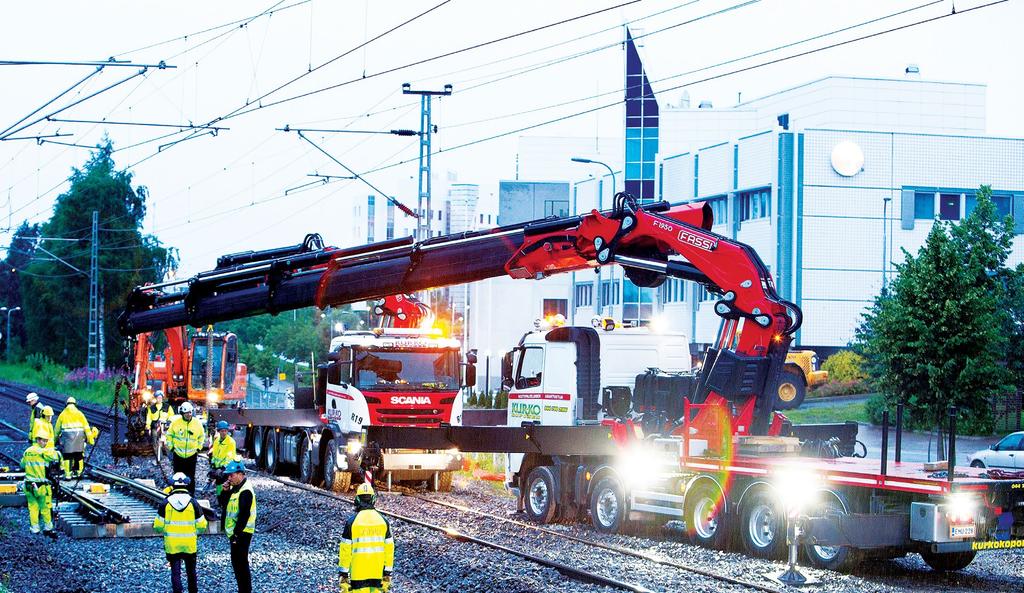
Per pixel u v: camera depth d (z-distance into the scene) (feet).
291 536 64.18
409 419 82.89
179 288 86.94
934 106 223.51
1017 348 137.69
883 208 186.50
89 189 331.57
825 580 49.55
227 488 46.09
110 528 63.77
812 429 61.00
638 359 71.15
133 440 104.99
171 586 49.26
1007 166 189.98
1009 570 55.77
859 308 185.47
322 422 89.30
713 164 197.26
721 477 57.41
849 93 221.05
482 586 48.78
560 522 68.90
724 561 54.08
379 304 91.61
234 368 123.75
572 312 183.01
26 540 62.13
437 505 77.10
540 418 72.13
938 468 52.26
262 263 74.33
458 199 392.68
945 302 100.42
